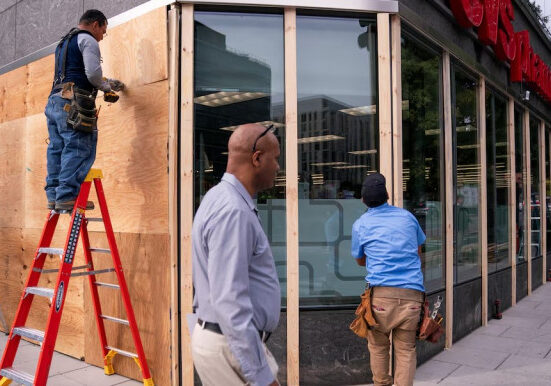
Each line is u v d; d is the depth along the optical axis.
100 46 4.41
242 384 1.78
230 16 4.11
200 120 4.01
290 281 3.98
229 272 1.67
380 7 4.20
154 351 3.99
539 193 9.55
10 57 5.64
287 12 4.09
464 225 5.77
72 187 3.64
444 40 5.12
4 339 5.30
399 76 4.29
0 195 5.59
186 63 3.92
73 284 4.68
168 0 3.95
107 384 4.00
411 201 4.60
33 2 5.35
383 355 3.22
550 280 9.82
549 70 9.41
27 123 5.22
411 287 3.01
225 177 1.89
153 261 4.01
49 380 4.09
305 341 4.01
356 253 3.28
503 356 4.84
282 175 4.09
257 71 4.13
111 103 4.33
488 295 6.42
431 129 5.04
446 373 4.35
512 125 7.66
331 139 4.19
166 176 3.93
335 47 4.24
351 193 4.20
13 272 5.40
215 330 1.80
